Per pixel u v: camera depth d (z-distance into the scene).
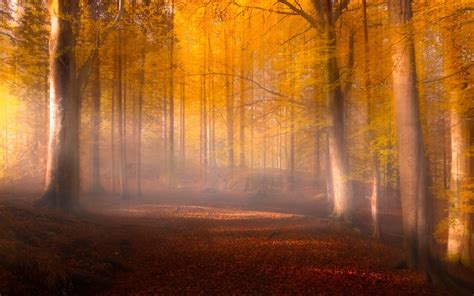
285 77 14.45
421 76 9.90
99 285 6.49
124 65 19.20
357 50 12.32
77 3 11.73
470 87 8.31
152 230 11.28
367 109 11.12
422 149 7.91
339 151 13.53
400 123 7.96
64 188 11.11
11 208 8.79
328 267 8.07
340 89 13.51
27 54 15.67
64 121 11.20
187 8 14.39
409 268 7.86
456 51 8.27
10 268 5.52
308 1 16.39
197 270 7.66
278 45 14.94
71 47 11.38
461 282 7.89
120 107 18.56
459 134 9.21
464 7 6.75
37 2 15.73
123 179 18.59
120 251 8.64
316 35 13.41
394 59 7.89
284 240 10.55
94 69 19.22
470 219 9.26
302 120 14.93
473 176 9.16
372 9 13.49
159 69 19.05
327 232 11.86
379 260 8.80
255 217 14.73
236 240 10.38
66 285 5.96
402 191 8.05
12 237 6.89
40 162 18.88
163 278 7.13
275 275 7.43
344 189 13.45
